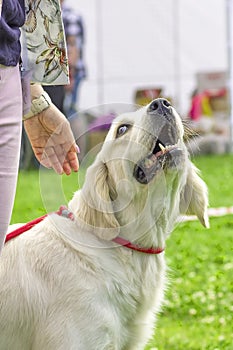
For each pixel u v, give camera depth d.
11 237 4.72
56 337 4.46
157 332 6.63
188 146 4.87
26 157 16.66
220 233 10.27
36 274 4.55
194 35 21.81
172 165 4.58
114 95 21.44
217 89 20.27
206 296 7.50
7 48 4.02
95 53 21.61
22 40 4.59
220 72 20.28
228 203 12.52
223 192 13.52
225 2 21.64
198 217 5.02
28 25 4.58
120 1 22.08
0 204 4.09
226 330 6.68
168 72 21.67
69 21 19.36
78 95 19.39
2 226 4.12
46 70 4.65
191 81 21.47
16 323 4.55
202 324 6.87
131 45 22.12
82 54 19.41
